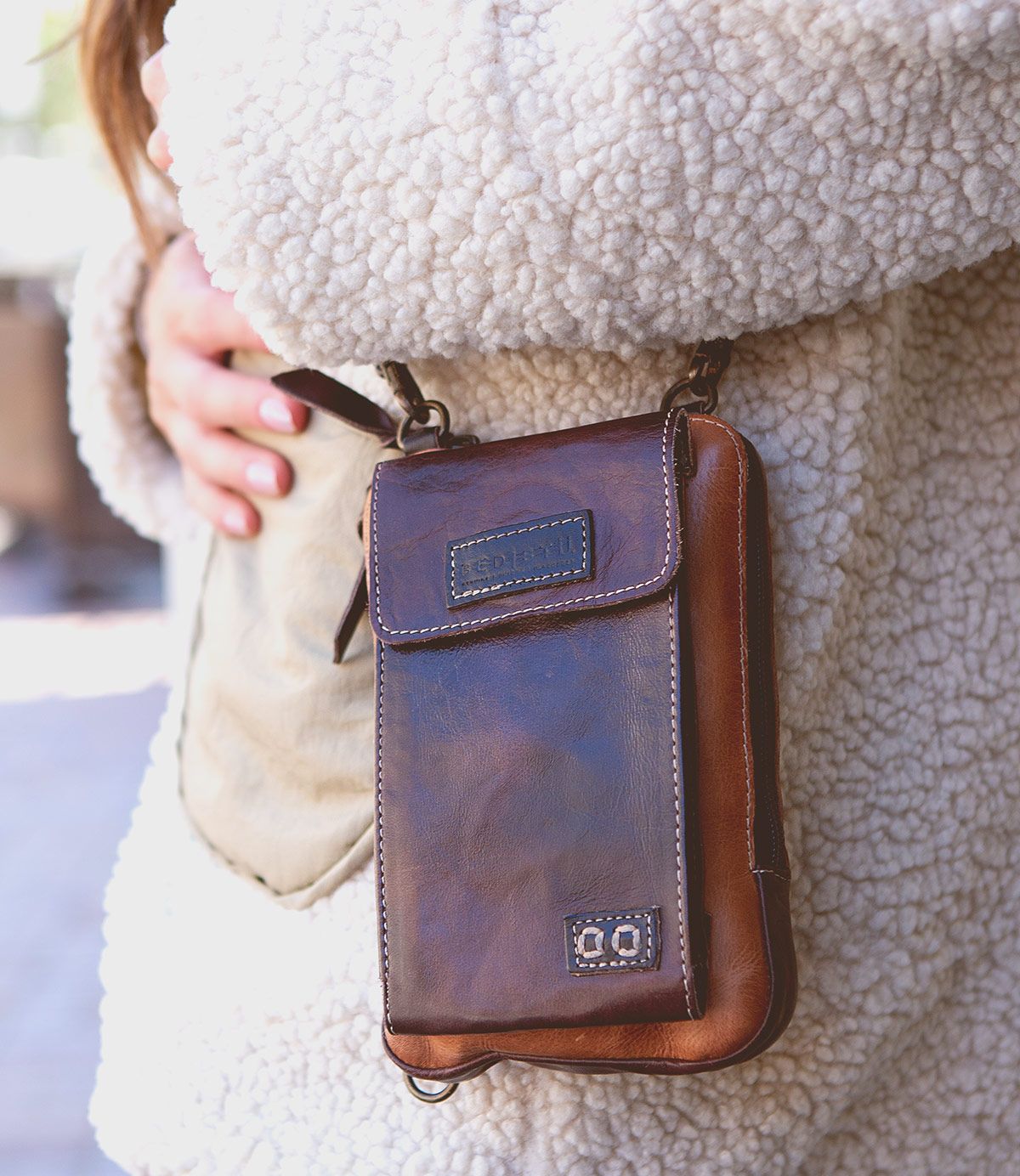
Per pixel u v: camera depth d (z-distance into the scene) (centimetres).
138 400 117
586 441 71
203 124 70
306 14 69
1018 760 81
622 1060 69
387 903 72
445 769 71
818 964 78
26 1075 235
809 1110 79
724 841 67
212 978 86
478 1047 72
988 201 64
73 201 554
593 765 68
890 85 62
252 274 71
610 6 64
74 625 518
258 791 87
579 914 67
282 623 85
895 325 74
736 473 68
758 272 67
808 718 77
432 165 67
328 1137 82
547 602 69
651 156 64
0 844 328
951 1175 85
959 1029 84
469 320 71
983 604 80
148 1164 87
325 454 85
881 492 77
